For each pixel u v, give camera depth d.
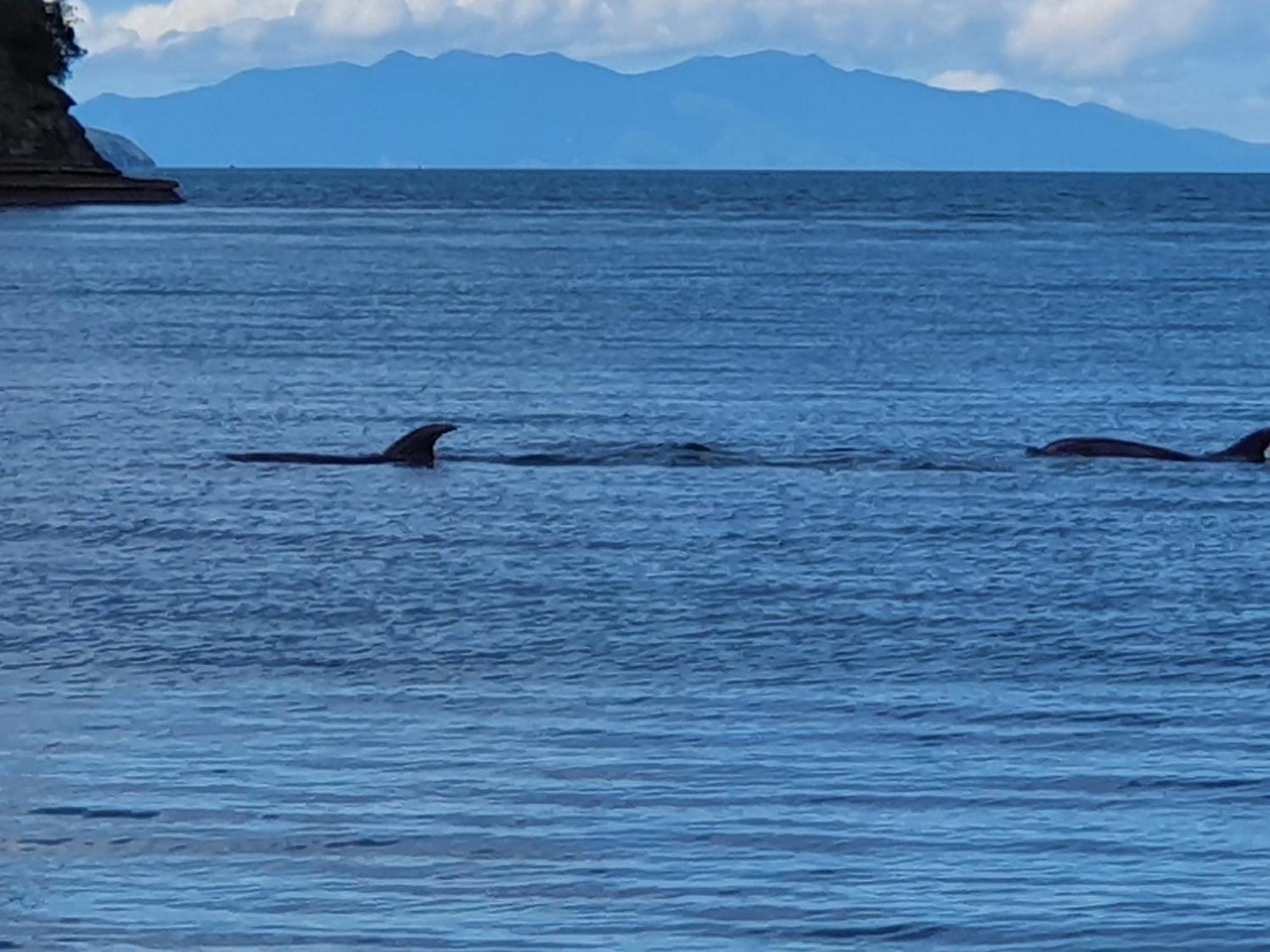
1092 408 107.88
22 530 66.19
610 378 118.62
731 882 33.72
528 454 85.44
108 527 66.88
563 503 73.12
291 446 88.94
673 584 58.94
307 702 44.94
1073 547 65.81
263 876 33.78
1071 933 31.59
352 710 44.34
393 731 42.56
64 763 39.81
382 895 32.97
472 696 45.59
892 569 61.56
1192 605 56.84
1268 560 63.97
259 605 55.22
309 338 143.12
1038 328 157.00
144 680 46.81
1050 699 45.88
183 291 189.62
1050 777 39.72
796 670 48.62
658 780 39.25
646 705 45.03
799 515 71.00
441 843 35.47
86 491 74.00
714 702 45.34
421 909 32.44
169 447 86.50
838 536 67.19
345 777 39.16
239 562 61.28
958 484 78.88
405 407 103.38
